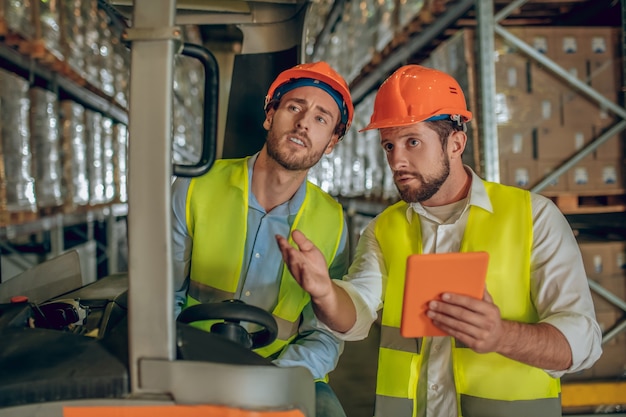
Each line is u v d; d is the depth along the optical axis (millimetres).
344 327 1736
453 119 1852
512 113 3596
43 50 4625
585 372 3576
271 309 2037
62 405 1211
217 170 2121
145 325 1215
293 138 1937
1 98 4152
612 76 3619
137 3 1213
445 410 1904
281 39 2664
